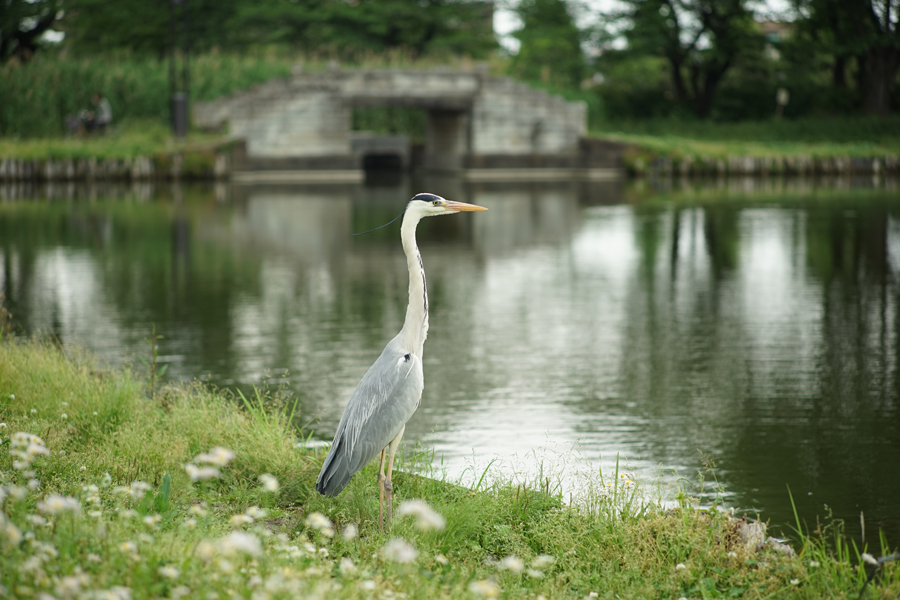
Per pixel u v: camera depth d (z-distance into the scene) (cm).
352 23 5159
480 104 3962
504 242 2069
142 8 4791
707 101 5644
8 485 493
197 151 3569
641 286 1552
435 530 529
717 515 557
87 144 3491
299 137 3762
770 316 1322
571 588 494
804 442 816
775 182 3734
